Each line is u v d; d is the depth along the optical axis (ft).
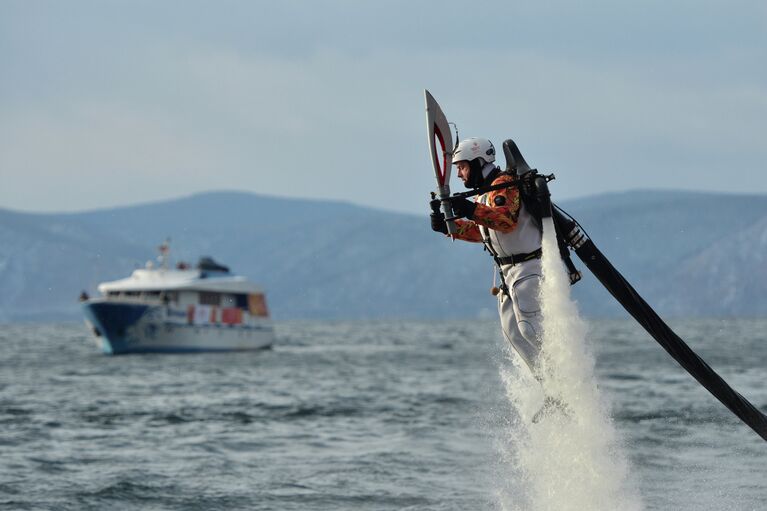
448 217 94.07
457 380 366.63
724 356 549.54
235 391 323.57
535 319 95.45
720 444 174.29
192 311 627.05
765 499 127.24
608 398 98.07
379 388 328.49
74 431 206.49
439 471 151.23
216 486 139.33
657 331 97.60
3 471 152.15
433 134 93.76
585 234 97.30
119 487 137.80
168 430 208.13
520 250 95.66
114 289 625.41
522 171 94.63
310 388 333.01
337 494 133.28
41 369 475.72
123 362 540.93
